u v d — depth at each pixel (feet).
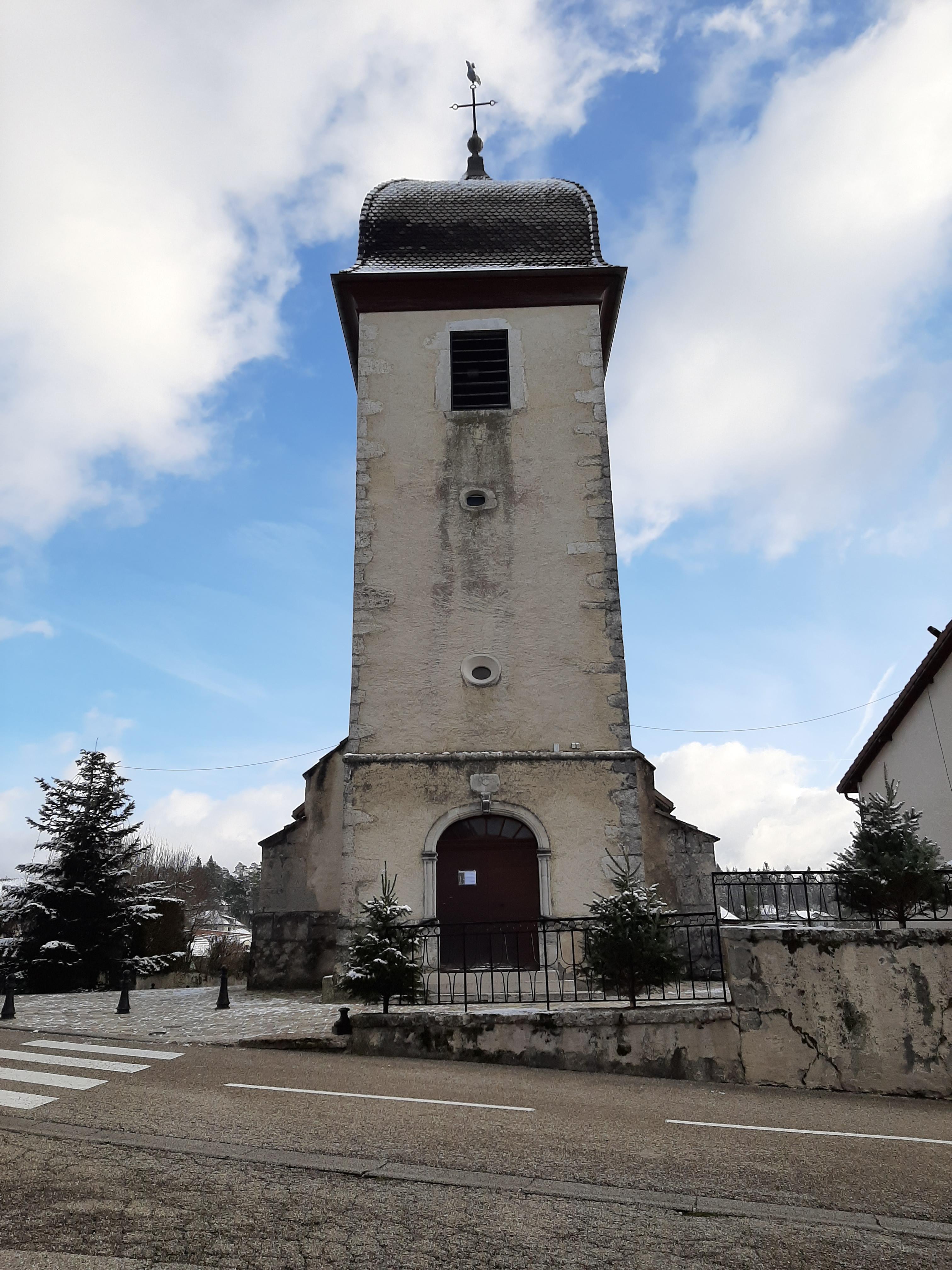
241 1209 14.32
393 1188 15.34
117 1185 15.19
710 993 30.22
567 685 41.78
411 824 39.40
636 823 39.42
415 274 48.03
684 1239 13.71
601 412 46.52
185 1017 33.88
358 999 37.40
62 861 60.59
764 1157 17.80
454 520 44.55
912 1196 15.74
